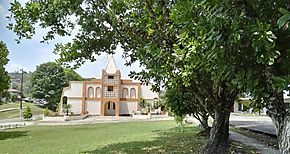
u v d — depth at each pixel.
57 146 12.72
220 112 8.44
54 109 59.41
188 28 3.64
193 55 3.85
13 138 16.94
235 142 12.17
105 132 18.97
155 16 6.44
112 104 48.78
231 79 3.27
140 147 11.43
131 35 7.72
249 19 2.99
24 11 7.55
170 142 12.71
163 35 6.35
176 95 12.51
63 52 9.30
